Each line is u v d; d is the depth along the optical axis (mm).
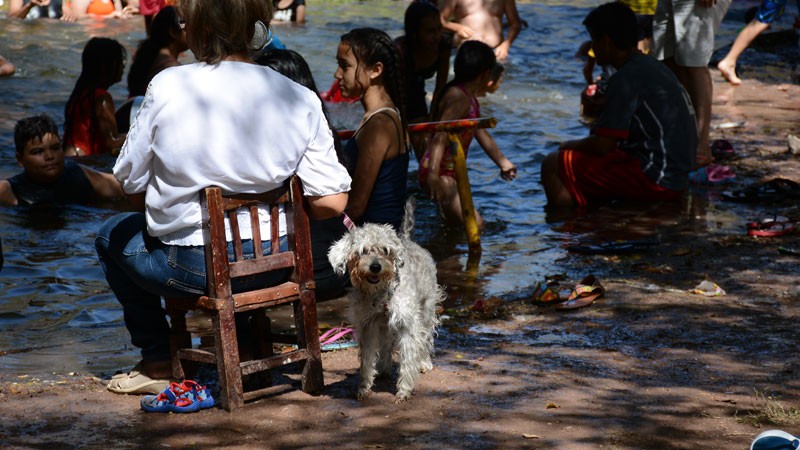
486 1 17797
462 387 5406
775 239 8641
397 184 7340
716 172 10773
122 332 6594
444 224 9430
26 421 4855
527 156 11969
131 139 4762
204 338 6367
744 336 6238
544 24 21922
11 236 8820
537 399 5207
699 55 11250
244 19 4766
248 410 5070
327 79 15422
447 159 9508
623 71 9844
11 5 19781
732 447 4562
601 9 9992
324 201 5035
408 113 11344
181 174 4695
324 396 5305
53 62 16078
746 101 14883
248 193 4875
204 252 4875
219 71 4750
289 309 7117
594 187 9984
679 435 4707
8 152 11469
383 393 5371
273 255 5051
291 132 4836
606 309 6840
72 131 11625
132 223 5176
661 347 6059
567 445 4598
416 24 11047
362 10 22844
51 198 9938
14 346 6262
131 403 5164
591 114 13945
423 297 5578
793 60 18516
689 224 9227
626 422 4879
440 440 4676
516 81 16406
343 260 5188
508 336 6336
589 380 5496
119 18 20609
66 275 7809
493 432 4770
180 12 4789
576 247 8453
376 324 5230
